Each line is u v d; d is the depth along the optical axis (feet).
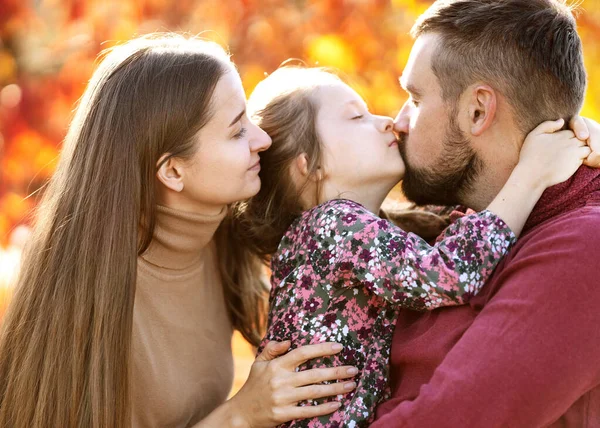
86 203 5.75
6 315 6.07
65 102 11.19
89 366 5.68
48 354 5.75
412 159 6.01
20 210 10.52
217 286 6.82
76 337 5.69
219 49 6.05
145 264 6.10
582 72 5.60
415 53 5.93
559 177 5.37
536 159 5.43
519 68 5.47
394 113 10.59
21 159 11.12
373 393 5.57
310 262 5.86
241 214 6.61
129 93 5.73
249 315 7.07
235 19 11.27
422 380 5.38
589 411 5.09
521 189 5.41
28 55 12.01
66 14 11.62
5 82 11.73
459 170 5.83
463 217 5.45
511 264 5.12
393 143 6.21
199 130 5.69
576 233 4.97
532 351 4.78
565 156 5.38
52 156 11.15
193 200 5.90
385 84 10.61
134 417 6.14
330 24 10.82
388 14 10.78
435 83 5.78
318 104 6.25
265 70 10.95
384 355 5.70
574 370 4.75
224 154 5.73
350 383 5.62
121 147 5.70
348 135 6.15
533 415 4.79
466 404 4.83
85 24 11.50
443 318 5.40
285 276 6.14
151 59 5.81
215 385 6.57
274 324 5.99
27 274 5.97
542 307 4.83
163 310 6.23
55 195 5.95
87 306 5.69
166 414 6.23
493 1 5.63
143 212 5.80
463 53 5.63
